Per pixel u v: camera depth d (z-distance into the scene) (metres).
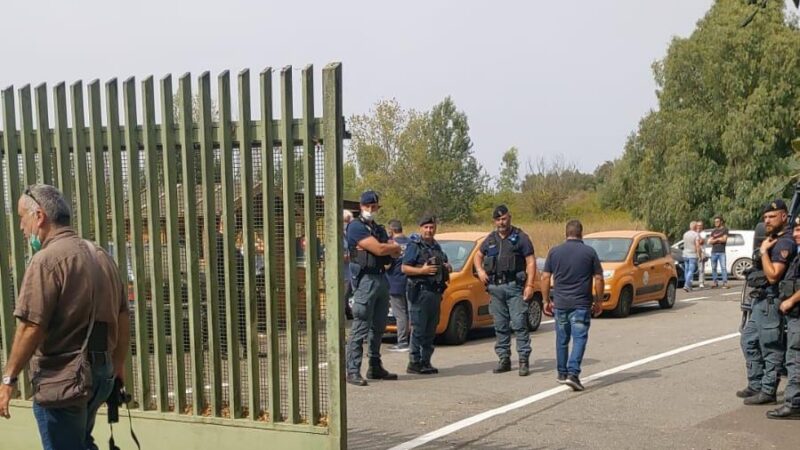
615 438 6.68
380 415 7.56
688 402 8.02
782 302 7.23
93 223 5.68
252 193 5.14
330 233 4.92
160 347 5.46
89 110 5.54
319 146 4.95
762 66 32.69
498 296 9.73
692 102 34.84
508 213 9.77
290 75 4.99
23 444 5.82
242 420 5.22
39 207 4.27
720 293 20.56
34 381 4.19
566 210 49.41
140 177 5.48
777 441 6.55
